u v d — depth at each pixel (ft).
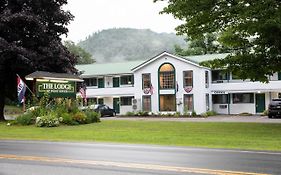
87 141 62.54
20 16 102.78
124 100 181.57
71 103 105.40
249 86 156.04
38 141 62.80
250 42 86.17
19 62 102.83
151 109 162.81
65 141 62.64
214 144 57.57
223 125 91.40
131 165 37.01
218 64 87.35
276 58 83.05
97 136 70.64
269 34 76.28
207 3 81.00
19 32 108.47
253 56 84.33
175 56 158.30
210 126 89.25
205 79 158.10
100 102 186.91
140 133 75.05
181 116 145.48
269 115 122.93
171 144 57.88
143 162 38.78
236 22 83.20
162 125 93.86
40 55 108.27
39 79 97.96
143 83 164.86
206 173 32.60
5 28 105.29
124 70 180.75
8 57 101.30
